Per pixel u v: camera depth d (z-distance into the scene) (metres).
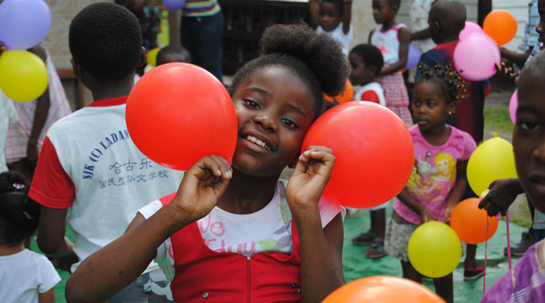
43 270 2.23
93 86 1.97
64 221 1.90
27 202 2.12
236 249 1.37
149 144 1.19
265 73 1.36
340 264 1.39
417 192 2.89
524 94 0.86
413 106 2.90
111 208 1.87
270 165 1.32
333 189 1.32
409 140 1.32
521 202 4.46
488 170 2.11
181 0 4.82
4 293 2.13
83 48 1.89
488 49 3.30
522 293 0.95
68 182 1.87
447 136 2.86
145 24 4.79
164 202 1.42
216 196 1.19
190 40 5.26
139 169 1.91
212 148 1.20
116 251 1.19
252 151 1.30
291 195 1.23
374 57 4.22
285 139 1.32
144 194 1.91
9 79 2.80
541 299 0.89
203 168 1.19
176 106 1.15
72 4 5.21
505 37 3.86
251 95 1.33
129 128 1.22
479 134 3.71
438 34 3.98
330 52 1.47
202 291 1.35
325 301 0.90
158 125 1.16
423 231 2.36
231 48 9.14
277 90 1.32
